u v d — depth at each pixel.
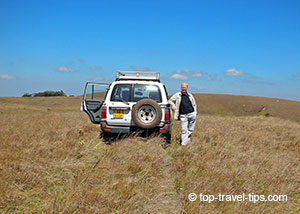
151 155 5.91
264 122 14.98
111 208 3.63
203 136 8.67
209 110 63.22
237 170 5.25
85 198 3.81
